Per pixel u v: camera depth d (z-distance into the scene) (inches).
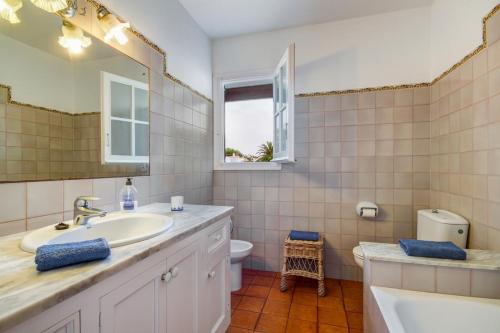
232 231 106.8
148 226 49.3
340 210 95.3
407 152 89.0
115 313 29.2
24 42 39.8
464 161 67.6
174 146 79.7
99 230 44.3
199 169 96.7
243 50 105.0
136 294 32.4
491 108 57.4
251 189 104.8
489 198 58.0
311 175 98.0
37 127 41.8
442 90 78.8
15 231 38.8
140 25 65.0
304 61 98.3
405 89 89.0
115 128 57.4
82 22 49.5
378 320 45.0
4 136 37.3
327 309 75.0
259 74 105.0
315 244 84.9
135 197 57.4
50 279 24.2
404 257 50.4
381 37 91.0
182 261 42.8
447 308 44.8
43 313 21.5
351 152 93.9
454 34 72.1
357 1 83.7
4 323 18.1
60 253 26.7
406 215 89.4
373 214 86.8
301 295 83.2
